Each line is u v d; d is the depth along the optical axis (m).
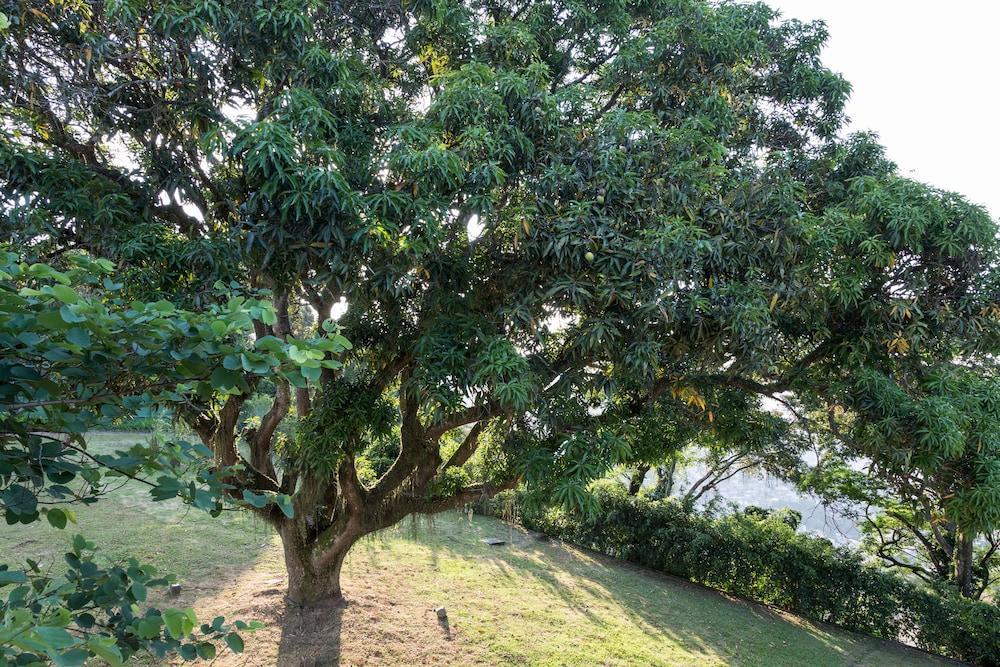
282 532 5.43
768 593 8.07
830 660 6.25
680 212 3.46
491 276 3.77
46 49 3.16
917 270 4.08
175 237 3.39
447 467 5.27
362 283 3.19
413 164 2.99
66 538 6.51
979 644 6.73
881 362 4.33
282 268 3.08
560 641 5.75
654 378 3.88
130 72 3.36
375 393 4.42
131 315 1.14
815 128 4.93
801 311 4.09
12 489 1.20
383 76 4.05
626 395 4.92
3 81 2.98
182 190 3.48
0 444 1.21
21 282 1.42
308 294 4.48
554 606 6.71
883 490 7.93
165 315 1.19
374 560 7.29
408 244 3.03
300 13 3.07
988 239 3.84
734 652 6.07
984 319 4.01
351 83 3.27
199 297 2.83
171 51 3.15
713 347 3.52
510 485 4.94
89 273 1.43
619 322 3.24
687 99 4.20
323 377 4.49
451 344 3.36
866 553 9.26
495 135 3.28
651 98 4.25
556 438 3.91
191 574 6.09
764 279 3.59
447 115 3.33
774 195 3.54
